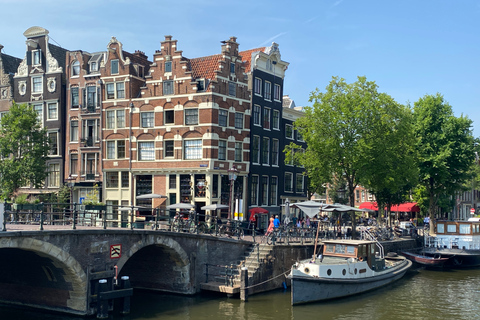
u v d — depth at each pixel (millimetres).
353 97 35281
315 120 35844
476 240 39531
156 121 38000
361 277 27078
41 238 19562
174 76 37469
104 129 40094
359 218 55219
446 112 44094
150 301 25516
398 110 35688
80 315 21641
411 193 60094
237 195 38250
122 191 39438
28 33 44188
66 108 42750
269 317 22266
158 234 24938
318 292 24938
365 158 34000
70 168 41906
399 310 23906
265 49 42156
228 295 26234
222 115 37125
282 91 43406
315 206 28531
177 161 37031
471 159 44156
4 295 24391
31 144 38594
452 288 29547
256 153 40250
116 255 22859
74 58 42031
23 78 44188
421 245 43312
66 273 21250
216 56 38688
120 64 39562
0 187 37062
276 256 28906
